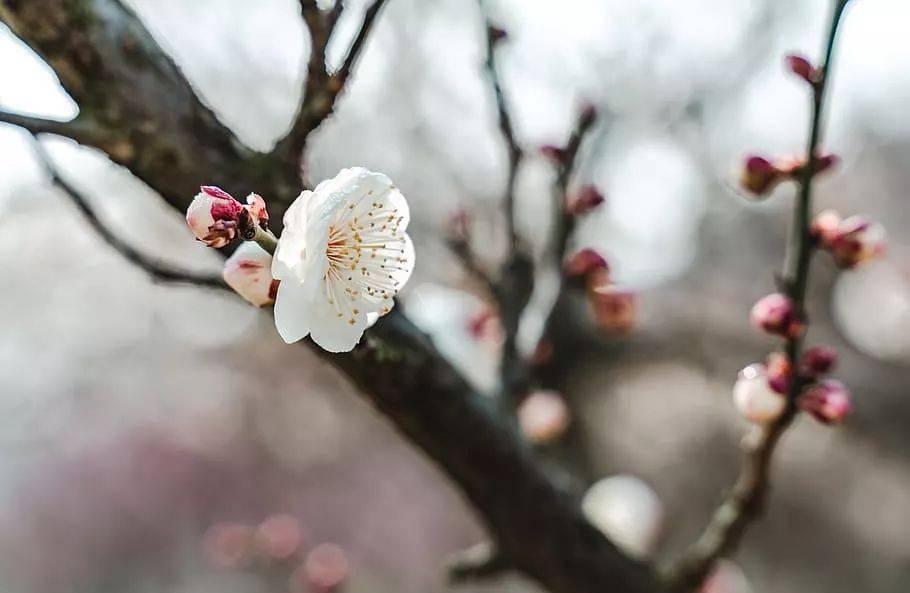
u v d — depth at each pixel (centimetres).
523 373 203
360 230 148
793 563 727
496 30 212
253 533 386
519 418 200
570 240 231
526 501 183
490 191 680
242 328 852
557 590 193
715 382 723
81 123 140
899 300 642
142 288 881
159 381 953
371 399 165
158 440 977
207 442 961
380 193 145
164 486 967
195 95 150
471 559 208
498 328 222
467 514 888
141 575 976
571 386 674
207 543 388
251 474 955
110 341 935
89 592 985
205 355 892
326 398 856
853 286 656
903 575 706
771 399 168
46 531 1007
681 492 697
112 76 141
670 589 191
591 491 269
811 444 724
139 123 142
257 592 712
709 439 706
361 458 934
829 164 181
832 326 701
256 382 887
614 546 194
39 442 1029
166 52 150
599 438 684
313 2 137
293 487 942
